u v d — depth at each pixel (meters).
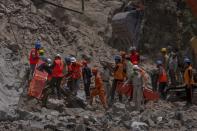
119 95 26.64
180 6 41.97
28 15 35.53
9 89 23.33
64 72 27.59
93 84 30.78
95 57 35.47
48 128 17.73
